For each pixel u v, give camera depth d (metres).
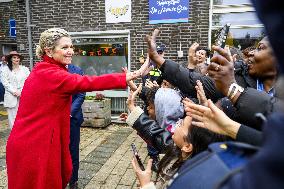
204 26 6.61
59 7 7.41
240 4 6.45
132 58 7.09
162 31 6.81
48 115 2.26
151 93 2.98
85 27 7.30
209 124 1.07
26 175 2.27
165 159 1.44
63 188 2.52
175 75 1.81
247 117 1.18
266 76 1.87
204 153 0.79
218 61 1.28
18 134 2.30
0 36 9.01
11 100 5.86
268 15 0.45
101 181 3.91
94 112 6.80
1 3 8.66
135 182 3.88
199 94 1.53
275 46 0.45
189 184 0.73
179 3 6.63
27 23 7.62
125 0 6.94
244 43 6.54
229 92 1.25
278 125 0.43
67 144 2.43
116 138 6.01
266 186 0.42
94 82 2.11
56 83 2.19
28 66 7.88
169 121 2.49
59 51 2.30
